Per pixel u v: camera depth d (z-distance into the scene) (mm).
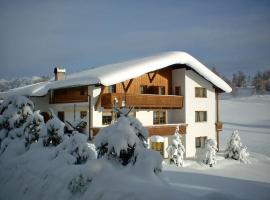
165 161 23625
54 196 7547
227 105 85625
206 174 18906
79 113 25172
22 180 9367
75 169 7910
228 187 15148
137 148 6840
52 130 11312
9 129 13742
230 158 26703
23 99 13859
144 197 5613
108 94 23000
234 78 155000
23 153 12039
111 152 6867
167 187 5789
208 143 24219
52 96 29562
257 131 50438
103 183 6477
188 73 28953
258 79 129875
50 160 9586
